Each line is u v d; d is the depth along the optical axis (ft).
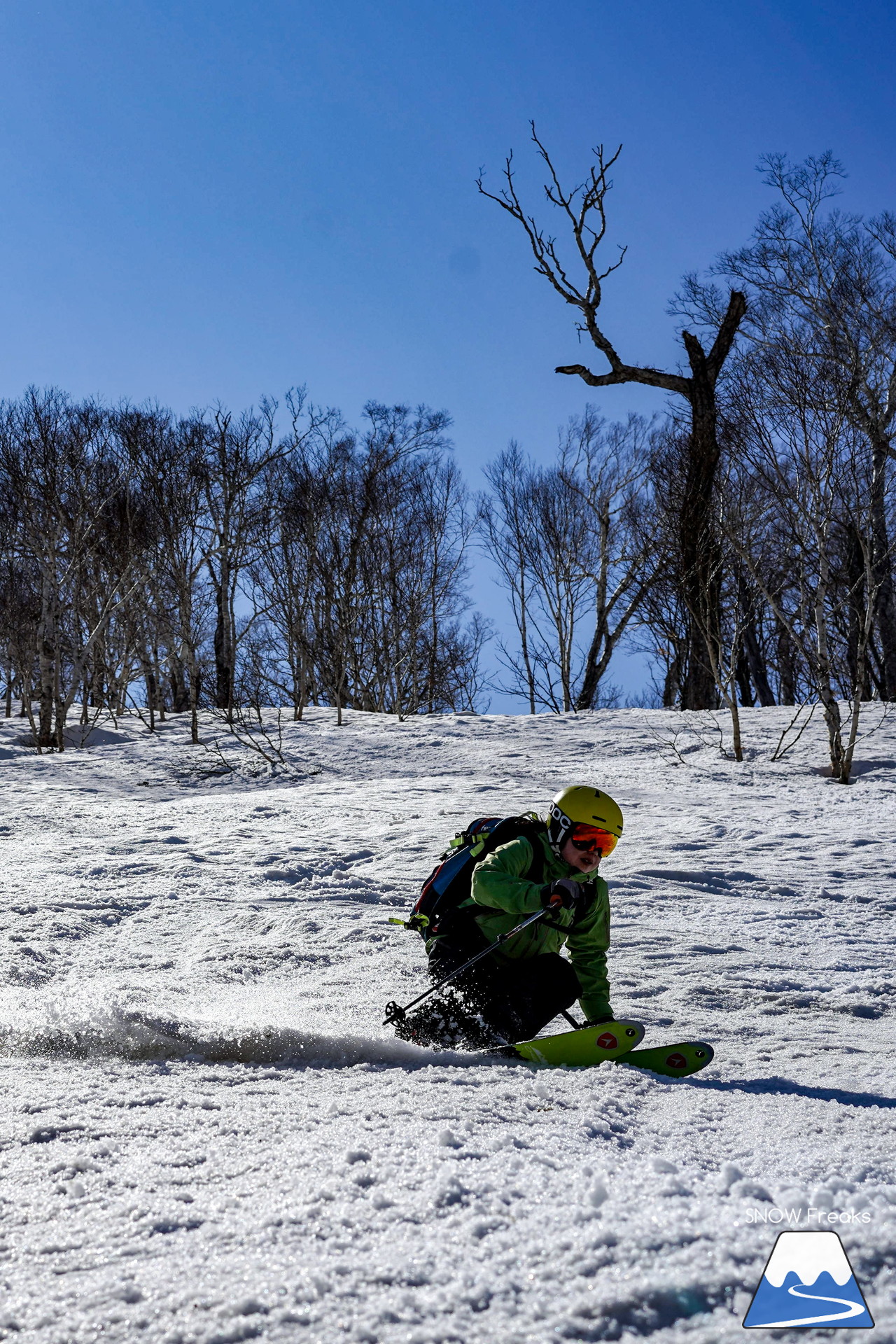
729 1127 9.19
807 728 65.10
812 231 74.18
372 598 104.53
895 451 55.16
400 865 29.37
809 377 51.85
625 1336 4.97
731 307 75.92
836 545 68.85
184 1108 9.18
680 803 43.52
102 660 101.14
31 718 76.33
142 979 17.33
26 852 31.55
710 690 81.41
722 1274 5.50
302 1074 10.70
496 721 75.87
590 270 76.33
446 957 12.27
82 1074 10.41
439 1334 4.94
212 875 27.37
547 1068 11.32
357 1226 6.22
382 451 106.63
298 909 23.22
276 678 110.52
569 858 12.01
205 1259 5.81
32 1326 5.07
